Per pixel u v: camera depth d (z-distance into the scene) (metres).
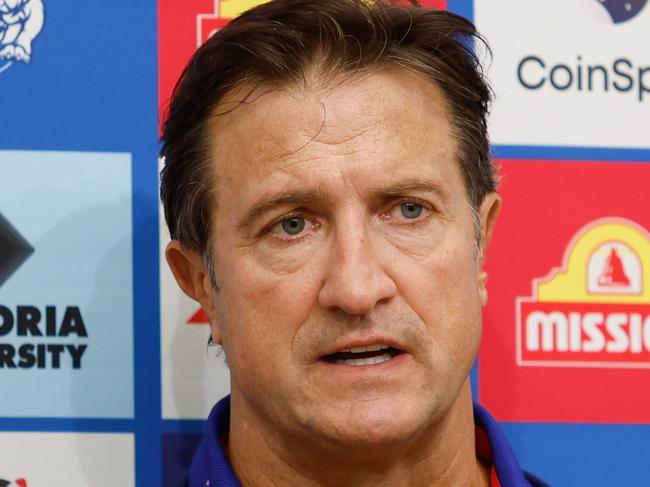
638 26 3.23
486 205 2.76
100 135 3.10
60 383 3.04
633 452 3.15
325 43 2.51
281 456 2.64
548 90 3.21
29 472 3.02
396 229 2.46
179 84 2.71
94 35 3.11
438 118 2.56
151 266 3.10
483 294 2.76
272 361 2.46
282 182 2.44
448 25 2.62
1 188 3.06
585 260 3.18
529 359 3.16
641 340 3.18
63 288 3.06
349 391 2.41
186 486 2.87
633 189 3.21
